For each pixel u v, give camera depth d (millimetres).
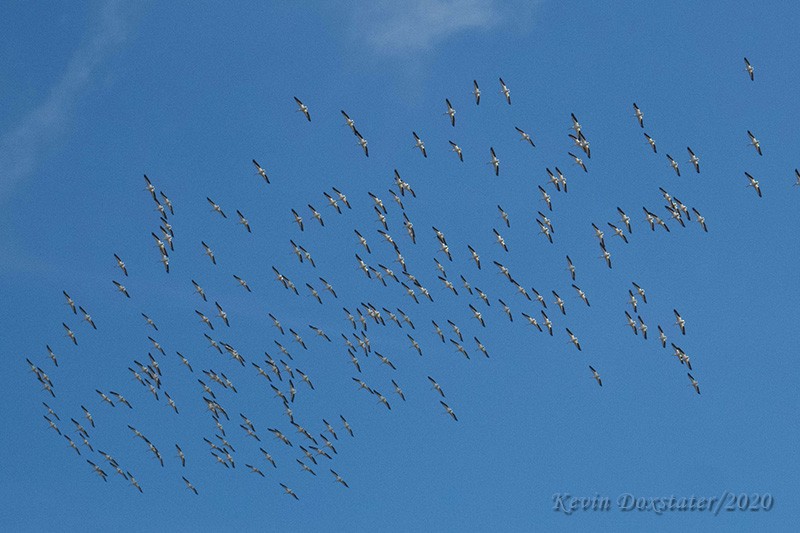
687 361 150875
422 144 152500
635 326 155625
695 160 149250
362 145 151500
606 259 155250
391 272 163125
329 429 165500
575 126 150500
